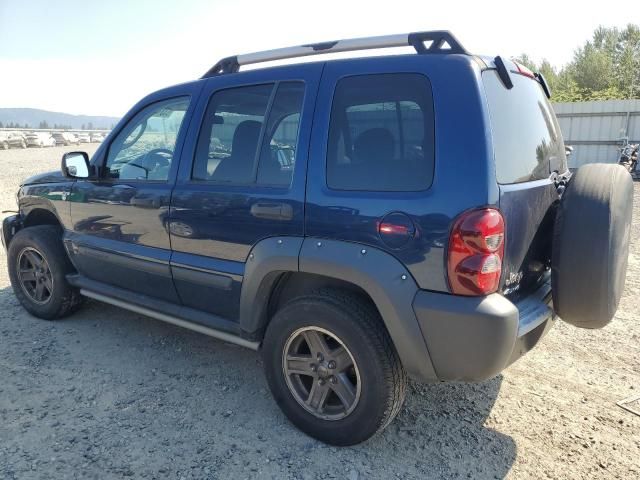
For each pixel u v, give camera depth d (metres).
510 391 3.36
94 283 4.06
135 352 3.88
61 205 4.15
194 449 2.74
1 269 6.10
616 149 17.19
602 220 2.49
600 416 3.08
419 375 2.48
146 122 3.64
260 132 2.97
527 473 2.59
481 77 2.41
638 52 40.00
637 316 4.62
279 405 2.94
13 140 40.00
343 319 2.56
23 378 3.45
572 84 38.09
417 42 2.60
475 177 2.27
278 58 3.13
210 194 3.10
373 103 2.58
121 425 2.94
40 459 2.63
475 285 2.26
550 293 2.83
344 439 2.71
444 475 2.57
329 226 2.60
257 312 3.00
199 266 3.20
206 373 3.57
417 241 2.35
